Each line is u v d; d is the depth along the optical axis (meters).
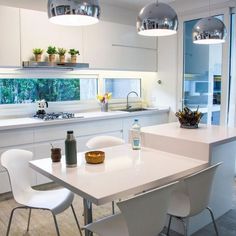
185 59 4.62
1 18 3.16
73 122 3.60
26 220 2.73
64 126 3.55
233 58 3.98
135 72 5.11
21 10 3.30
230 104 4.07
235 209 2.90
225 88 4.07
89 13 1.59
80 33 3.84
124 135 4.20
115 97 4.92
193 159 2.16
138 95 5.25
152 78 5.11
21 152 2.27
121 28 4.29
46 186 3.54
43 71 3.98
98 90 4.66
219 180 2.62
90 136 3.80
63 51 3.61
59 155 2.06
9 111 3.75
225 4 3.96
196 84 4.50
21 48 3.34
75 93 4.43
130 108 4.91
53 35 3.59
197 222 2.49
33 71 3.89
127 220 1.41
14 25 3.26
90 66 3.99
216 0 4.00
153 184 1.66
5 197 3.26
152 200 1.47
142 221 1.47
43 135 3.39
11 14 3.23
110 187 1.56
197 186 1.80
